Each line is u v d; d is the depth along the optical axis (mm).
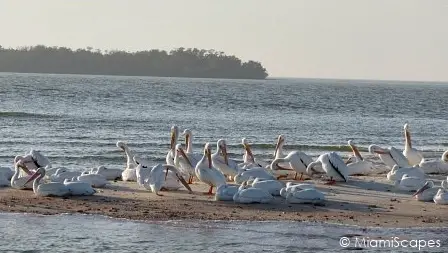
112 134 39312
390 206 20391
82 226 17938
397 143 40531
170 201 20375
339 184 23266
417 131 48500
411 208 20250
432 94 135375
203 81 188625
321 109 68312
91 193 20938
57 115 48156
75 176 22250
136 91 95250
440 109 77125
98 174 22375
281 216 19047
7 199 20203
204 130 43125
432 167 26297
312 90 137000
